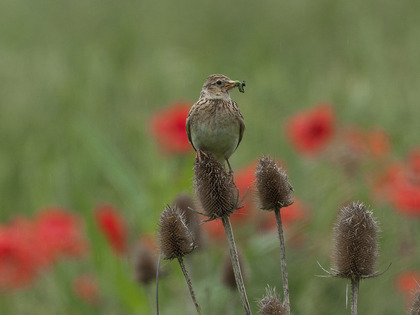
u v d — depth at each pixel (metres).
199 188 6.19
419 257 10.28
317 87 15.72
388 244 10.47
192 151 11.70
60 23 21.88
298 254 10.98
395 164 11.57
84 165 13.48
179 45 20.27
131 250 10.62
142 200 10.68
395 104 12.88
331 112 12.80
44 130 15.30
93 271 10.91
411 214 9.96
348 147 11.70
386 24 17.55
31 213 13.12
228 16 21.78
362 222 5.93
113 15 21.97
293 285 10.54
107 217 10.06
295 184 11.94
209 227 10.33
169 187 10.59
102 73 17.11
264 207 6.22
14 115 15.82
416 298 5.99
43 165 13.95
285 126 12.98
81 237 10.41
